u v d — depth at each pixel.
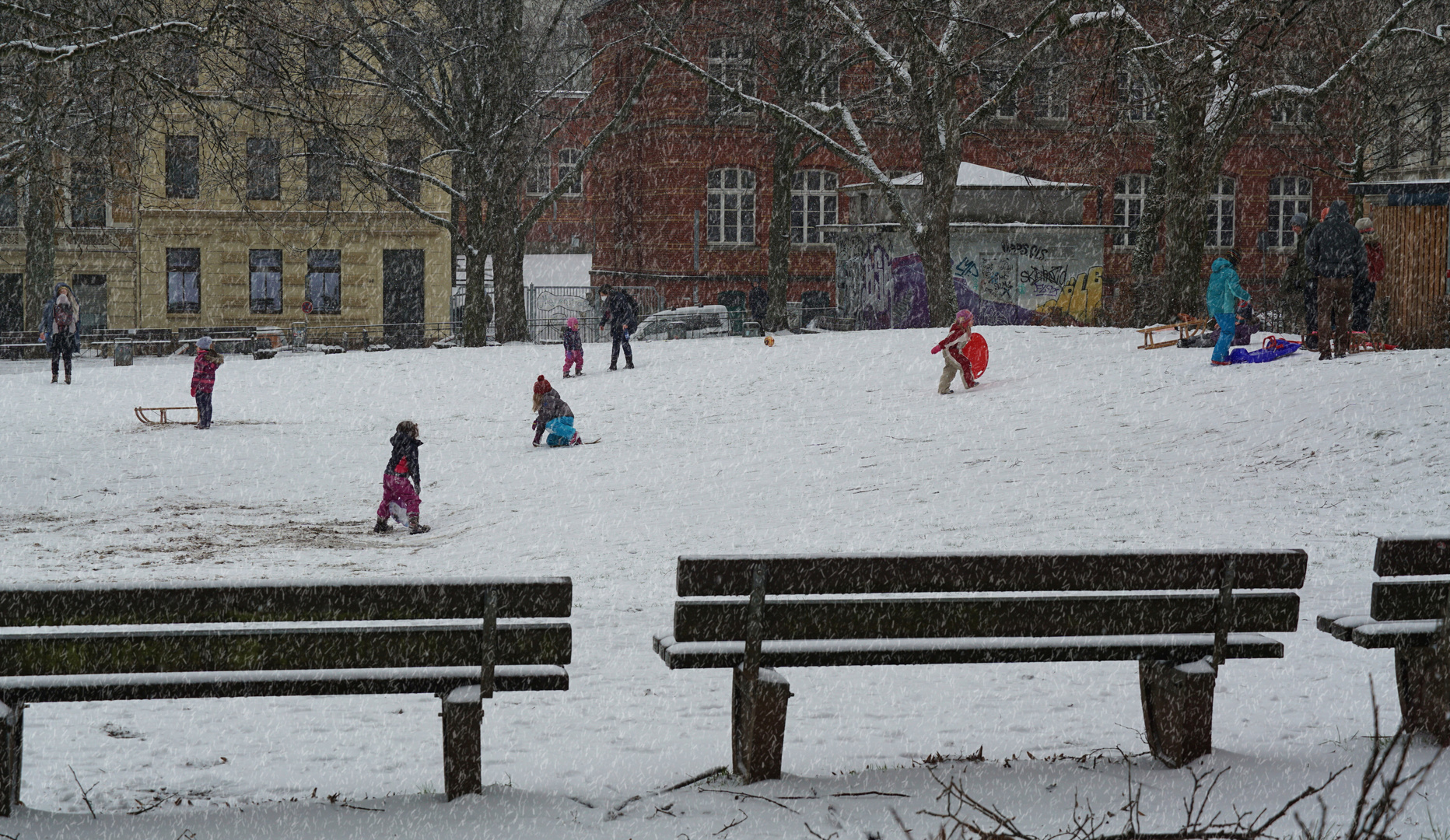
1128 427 19.75
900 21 39.12
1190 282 32.00
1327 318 21.42
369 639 5.09
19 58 18.00
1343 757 5.39
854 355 32.22
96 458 23.72
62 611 4.85
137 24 17.25
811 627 5.30
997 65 44.78
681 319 50.97
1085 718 6.84
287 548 15.69
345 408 30.55
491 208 45.34
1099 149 44.78
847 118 42.53
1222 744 5.88
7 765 4.83
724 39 57.66
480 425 27.62
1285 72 31.28
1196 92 25.38
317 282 60.16
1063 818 4.68
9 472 21.98
